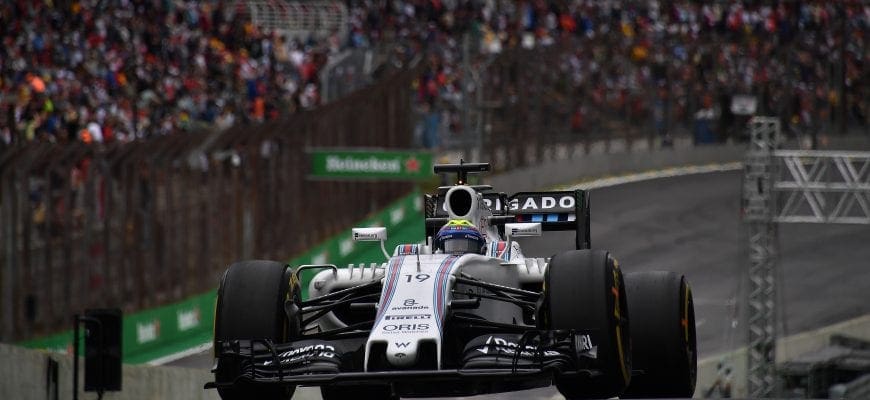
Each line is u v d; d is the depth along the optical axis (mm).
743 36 178750
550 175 157000
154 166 90750
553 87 157750
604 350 25594
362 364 27844
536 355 25469
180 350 91812
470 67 148375
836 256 148750
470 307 27516
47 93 109375
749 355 115875
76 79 116500
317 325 30875
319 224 113188
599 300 25656
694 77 172625
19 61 112312
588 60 162625
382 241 31016
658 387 28797
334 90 146000
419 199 131500
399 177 117500
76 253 84062
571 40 161000
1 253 78938
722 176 171875
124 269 87938
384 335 26172
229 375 26156
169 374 60250
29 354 50938
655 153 173000
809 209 168000
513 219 36219
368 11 165250
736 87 173500
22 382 50062
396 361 25609
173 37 133625
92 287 85438
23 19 118125
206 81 132500
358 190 121250
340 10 172625
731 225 152125
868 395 108125
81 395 54375
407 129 130375
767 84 174625
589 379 26344
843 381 112562
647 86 169500
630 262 139125
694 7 183875
